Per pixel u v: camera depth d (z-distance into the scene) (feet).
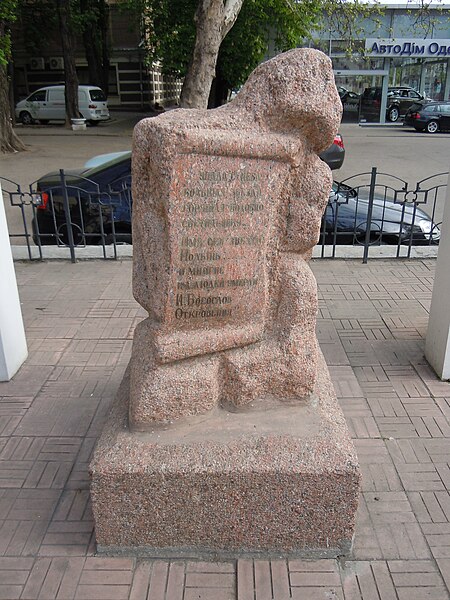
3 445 10.60
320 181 8.25
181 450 7.97
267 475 7.69
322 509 7.91
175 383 8.23
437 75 86.53
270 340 8.74
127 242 22.99
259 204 7.93
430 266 20.62
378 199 24.54
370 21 76.64
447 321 12.36
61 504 9.18
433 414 11.55
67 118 74.33
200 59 29.14
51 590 7.72
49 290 18.40
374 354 14.02
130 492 7.81
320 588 7.73
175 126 7.22
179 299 7.99
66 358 13.87
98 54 82.99
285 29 49.08
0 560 8.18
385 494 9.38
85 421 11.30
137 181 7.82
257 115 7.80
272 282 8.64
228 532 8.09
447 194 12.46
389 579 7.87
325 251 21.93
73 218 22.88
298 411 8.83
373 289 18.44
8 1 43.32
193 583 7.82
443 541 8.48
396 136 70.90
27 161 49.60
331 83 7.91
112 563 8.13
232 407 8.71
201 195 7.58
